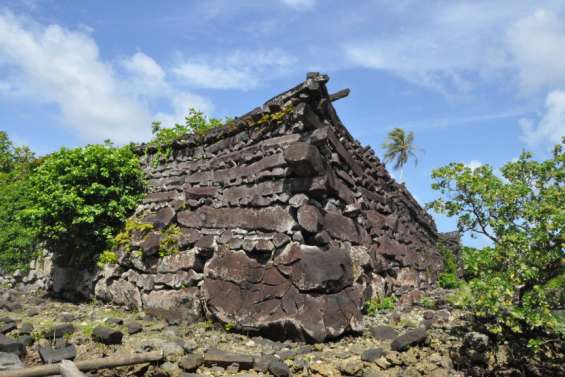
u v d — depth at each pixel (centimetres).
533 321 497
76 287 1056
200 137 972
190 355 539
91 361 464
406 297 982
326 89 760
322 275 641
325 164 747
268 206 746
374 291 873
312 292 639
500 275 538
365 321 750
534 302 507
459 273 1750
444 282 1472
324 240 688
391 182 1211
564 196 552
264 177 772
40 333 609
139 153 1137
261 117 825
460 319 727
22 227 1290
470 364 567
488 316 598
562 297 523
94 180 1029
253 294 687
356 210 812
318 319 618
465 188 624
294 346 618
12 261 1309
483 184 599
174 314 768
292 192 724
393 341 593
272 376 516
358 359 562
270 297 668
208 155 949
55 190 1009
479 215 620
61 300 1070
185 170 991
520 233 549
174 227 911
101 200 1027
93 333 598
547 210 539
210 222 843
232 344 629
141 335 656
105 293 973
